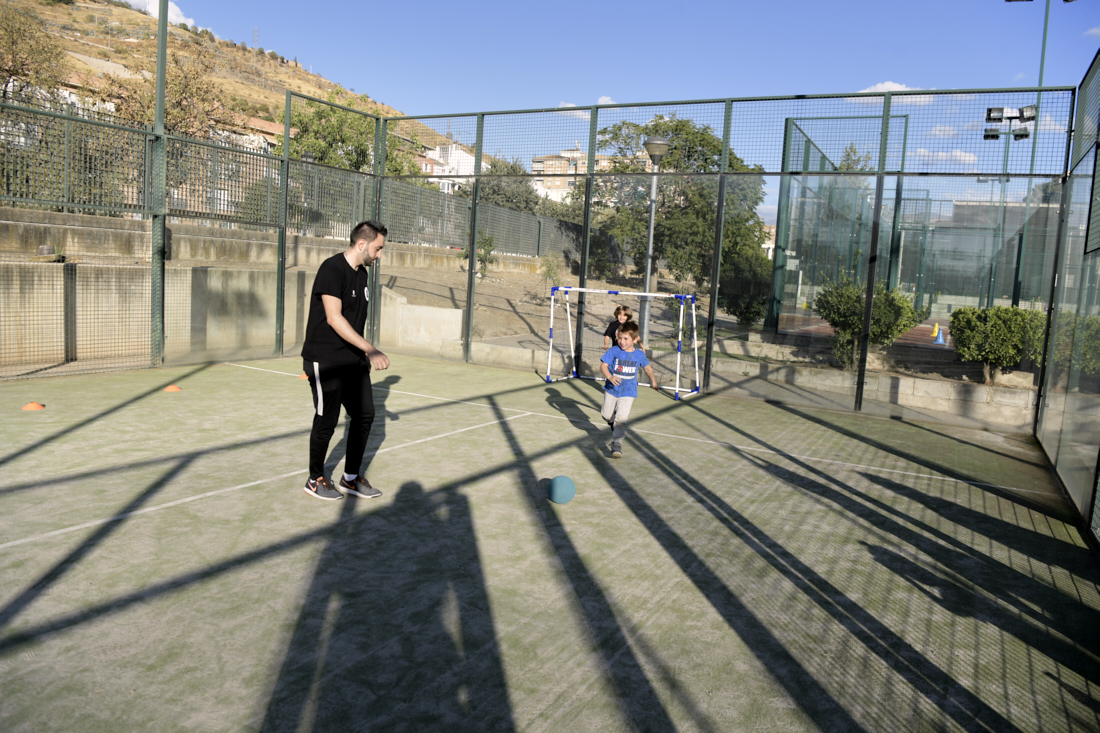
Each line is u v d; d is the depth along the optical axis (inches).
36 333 396.8
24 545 157.2
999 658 130.9
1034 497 245.1
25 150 341.4
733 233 426.6
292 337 529.3
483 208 500.4
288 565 154.9
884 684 119.5
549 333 486.3
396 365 483.5
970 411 381.7
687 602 146.9
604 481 234.4
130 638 121.0
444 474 232.2
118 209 384.8
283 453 245.6
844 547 185.3
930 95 376.8
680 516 202.7
